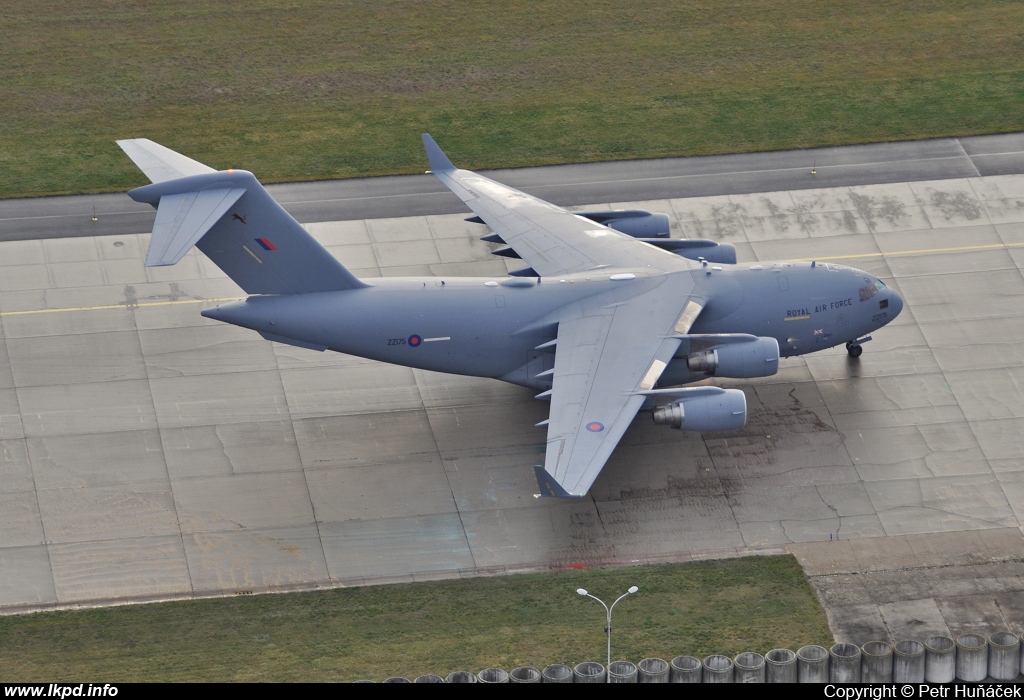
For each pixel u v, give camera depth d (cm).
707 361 6166
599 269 6594
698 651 5278
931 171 8344
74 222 7800
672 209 8019
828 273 6588
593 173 8338
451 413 6650
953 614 5516
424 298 6219
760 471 6306
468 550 5903
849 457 6391
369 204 8050
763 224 7912
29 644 5347
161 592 5662
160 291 7331
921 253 7688
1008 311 7275
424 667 5184
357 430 6531
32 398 6612
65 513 6022
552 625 5438
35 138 8562
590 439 5672
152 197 5691
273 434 6488
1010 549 5888
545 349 6244
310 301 6138
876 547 5897
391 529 6003
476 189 7412
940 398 6725
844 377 6869
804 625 5444
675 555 5872
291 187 8181
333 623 5475
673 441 6475
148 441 6406
